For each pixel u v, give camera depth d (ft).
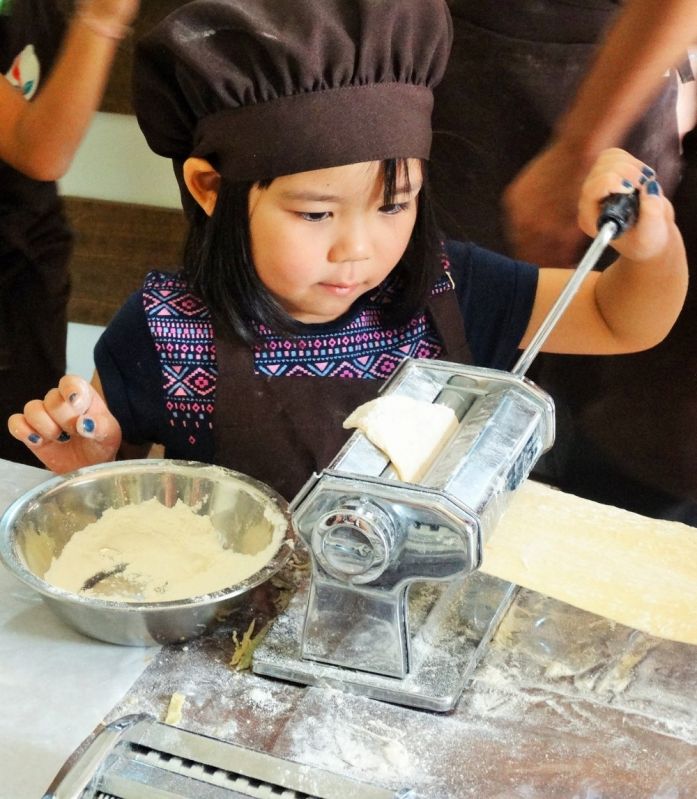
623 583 2.20
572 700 2.07
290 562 2.55
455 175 4.53
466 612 2.31
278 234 2.62
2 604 2.41
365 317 3.18
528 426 2.18
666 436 4.26
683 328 3.98
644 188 2.66
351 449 2.11
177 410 3.15
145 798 1.63
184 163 2.93
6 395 4.63
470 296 3.38
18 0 4.24
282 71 2.39
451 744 1.95
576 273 2.44
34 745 1.96
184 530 2.64
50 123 3.86
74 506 2.61
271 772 1.68
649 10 3.19
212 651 2.25
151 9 4.99
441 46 2.59
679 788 1.83
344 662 2.12
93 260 6.12
